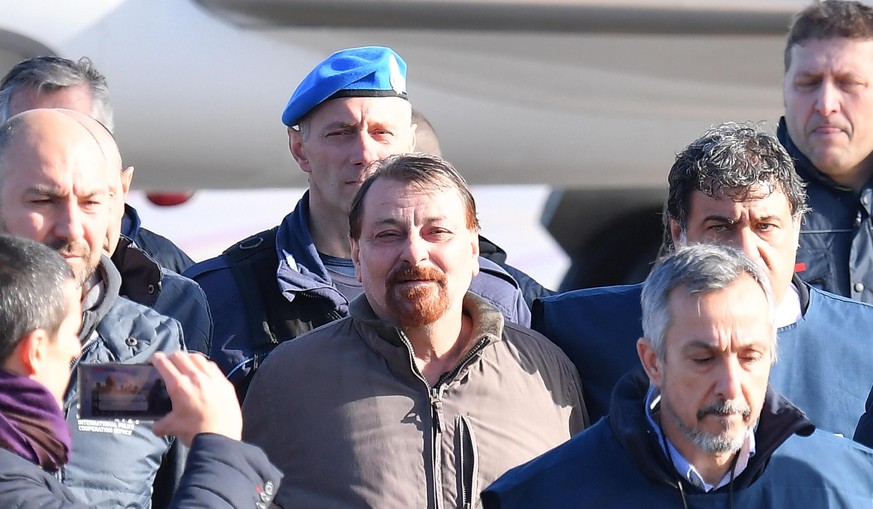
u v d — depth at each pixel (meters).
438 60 22.23
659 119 23.67
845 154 14.27
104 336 11.05
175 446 11.32
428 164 11.52
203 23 20.81
